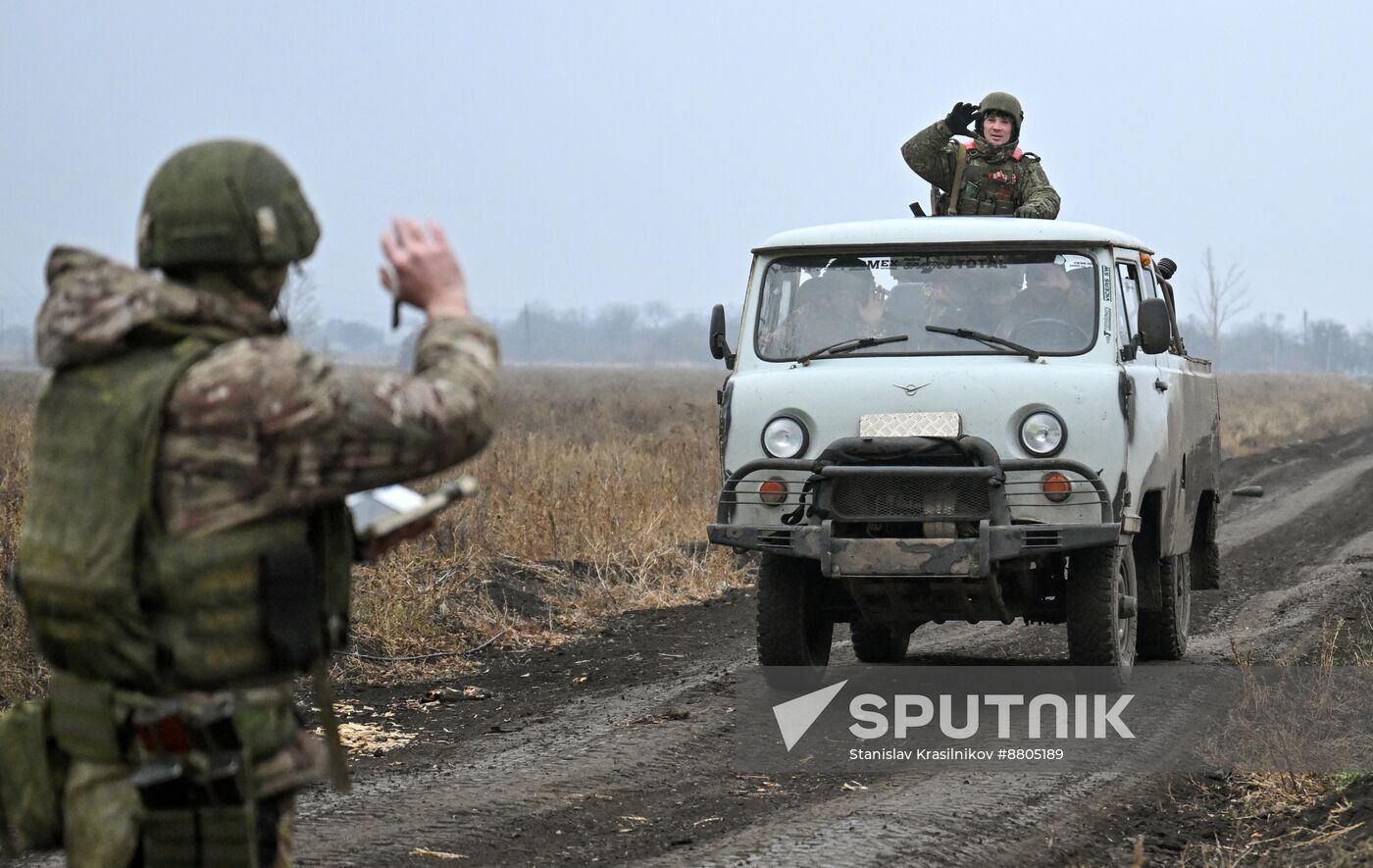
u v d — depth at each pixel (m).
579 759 14.10
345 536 5.73
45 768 5.65
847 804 12.54
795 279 17.77
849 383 16.45
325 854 10.73
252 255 5.46
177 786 5.33
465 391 5.51
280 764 5.51
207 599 5.25
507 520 27.06
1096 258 17.34
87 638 5.37
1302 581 27.72
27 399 67.06
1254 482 51.09
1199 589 22.92
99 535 5.28
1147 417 17.33
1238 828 12.31
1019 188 20.70
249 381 5.25
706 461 35.12
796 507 16.50
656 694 17.48
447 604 21.81
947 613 17.02
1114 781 13.44
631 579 26.16
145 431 5.24
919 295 17.39
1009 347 16.95
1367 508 40.56
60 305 5.36
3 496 21.89
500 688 18.16
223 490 5.26
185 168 5.48
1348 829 11.64
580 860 10.84
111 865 5.46
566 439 44.88
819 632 18.45
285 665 5.41
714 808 12.44
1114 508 16.22
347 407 5.29
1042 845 11.48
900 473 15.88
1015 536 15.65
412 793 12.67
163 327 5.36
